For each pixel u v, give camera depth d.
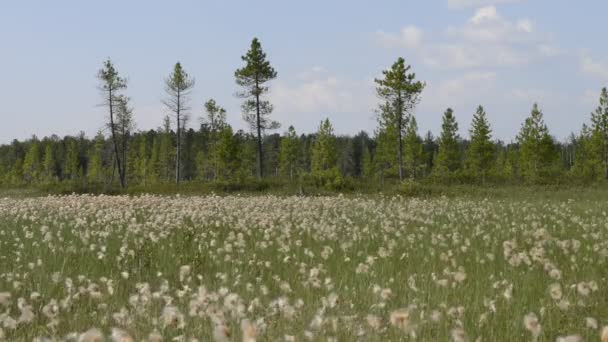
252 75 50.56
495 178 54.56
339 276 8.89
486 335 5.93
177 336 5.43
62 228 15.10
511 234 13.98
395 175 73.25
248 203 22.05
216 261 9.86
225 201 22.48
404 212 19.22
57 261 9.95
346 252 10.84
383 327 5.68
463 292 7.62
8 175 100.50
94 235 13.09
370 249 11.84
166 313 5.48
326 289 7.72
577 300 7.16
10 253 11.18
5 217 18.11
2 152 130.75
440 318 6.04
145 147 103.69
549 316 6.34
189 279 7.98
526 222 17.27
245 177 44.00
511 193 37.03
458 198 31.73
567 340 4.35
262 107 51.06
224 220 16.11
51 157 101.12
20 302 6.06
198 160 91.31
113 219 17.00
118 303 7.19
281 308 6.09
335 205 21.75
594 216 18.83
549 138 57.34
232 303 6.02
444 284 7.42
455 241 11.66
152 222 15.62
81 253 10.84
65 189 44.09
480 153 60.03
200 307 5.89
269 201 22.31
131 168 97.31
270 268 9.52
